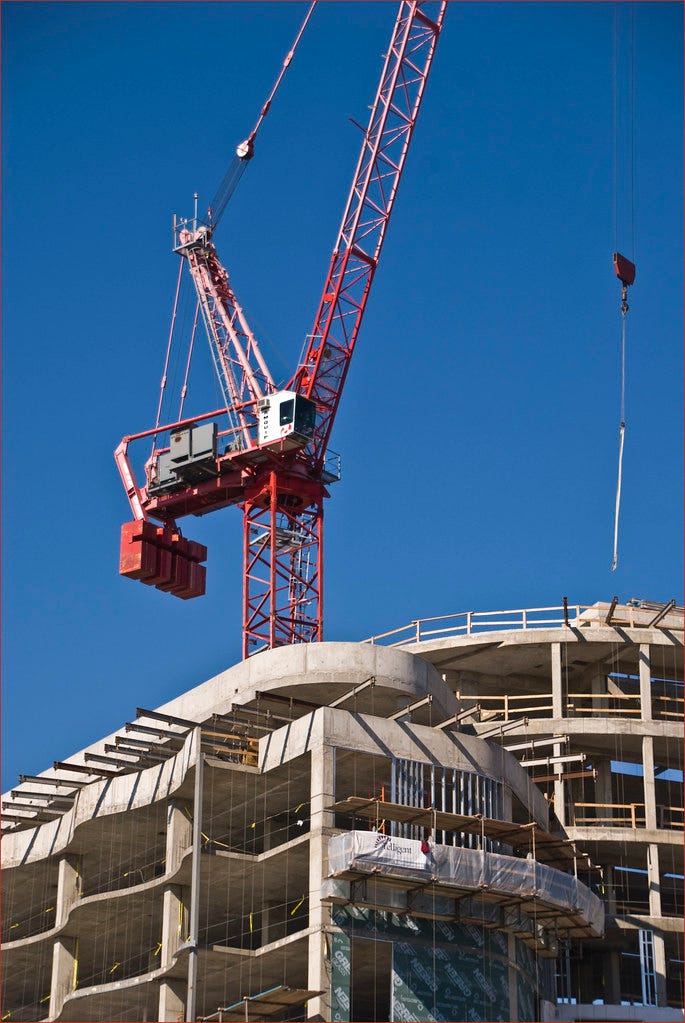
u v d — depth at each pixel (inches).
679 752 4165.8
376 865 2886.3
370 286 4790.8
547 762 3644.2
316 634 4653.1
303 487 4722.0
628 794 4303.6
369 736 3080.7
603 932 3356.3
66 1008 3408.0
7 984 3828.7
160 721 3518.7
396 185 4717.0
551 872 3065.9
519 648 4156.0
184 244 5216.5
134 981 3240.7
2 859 3639.3
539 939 3144.7
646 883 4197.8
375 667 3307.1
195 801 3100.4
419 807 3026.6
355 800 2938.0
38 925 3939.5
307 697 3353.8
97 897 3341.5
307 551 4773.6
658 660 4202.8
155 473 4864.7
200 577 4768.7
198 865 3036.4
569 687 4335.6
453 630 4293.8
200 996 3248.0
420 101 4670.3
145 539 4729.3
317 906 2896.2
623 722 4023.1
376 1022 3228.3
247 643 4628.4
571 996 3890.3
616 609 4296.3
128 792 3339.1
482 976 2982.3
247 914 3346.5
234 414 4835.1
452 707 3454.7
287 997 2854.3
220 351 5059.1
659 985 3732.8
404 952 2930.6
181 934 3213.6
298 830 3292.3
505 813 3179.1
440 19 4621.1
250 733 3262.8
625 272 3602.4
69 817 3531.0
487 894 2989.7
